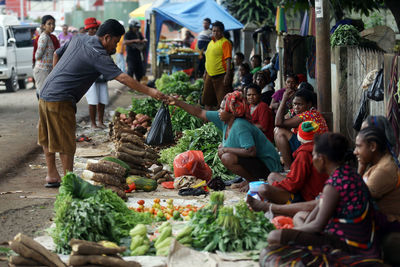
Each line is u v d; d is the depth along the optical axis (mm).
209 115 6867
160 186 7602
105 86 11984
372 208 4121
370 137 4348
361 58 8320
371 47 9227
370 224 4090
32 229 5723
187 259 4660
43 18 11117
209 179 7594
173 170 8250
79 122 13234
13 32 20969
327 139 4102
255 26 19188
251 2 20031
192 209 6141
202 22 19516
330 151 4082
